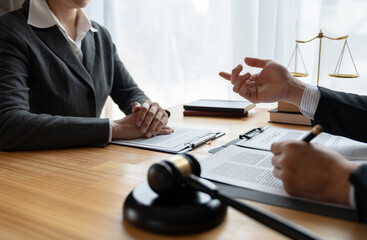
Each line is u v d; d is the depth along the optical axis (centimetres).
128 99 158
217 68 227
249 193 59
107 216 53
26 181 69
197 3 226
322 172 56
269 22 193
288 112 128
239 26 201
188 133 112
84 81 139
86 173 74
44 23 131
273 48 194
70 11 143
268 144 94
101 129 99
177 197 51
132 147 97
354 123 91
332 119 94
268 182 64
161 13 237
